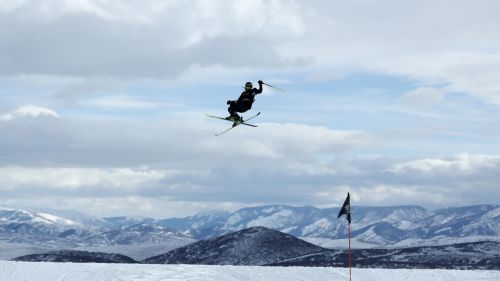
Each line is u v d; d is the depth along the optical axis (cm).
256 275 3912
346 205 3728
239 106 2792
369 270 4478
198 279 3588
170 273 3722
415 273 4428
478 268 18400
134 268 3894
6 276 3803
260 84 2789
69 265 4044
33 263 4116
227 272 3850
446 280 4294
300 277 4003
